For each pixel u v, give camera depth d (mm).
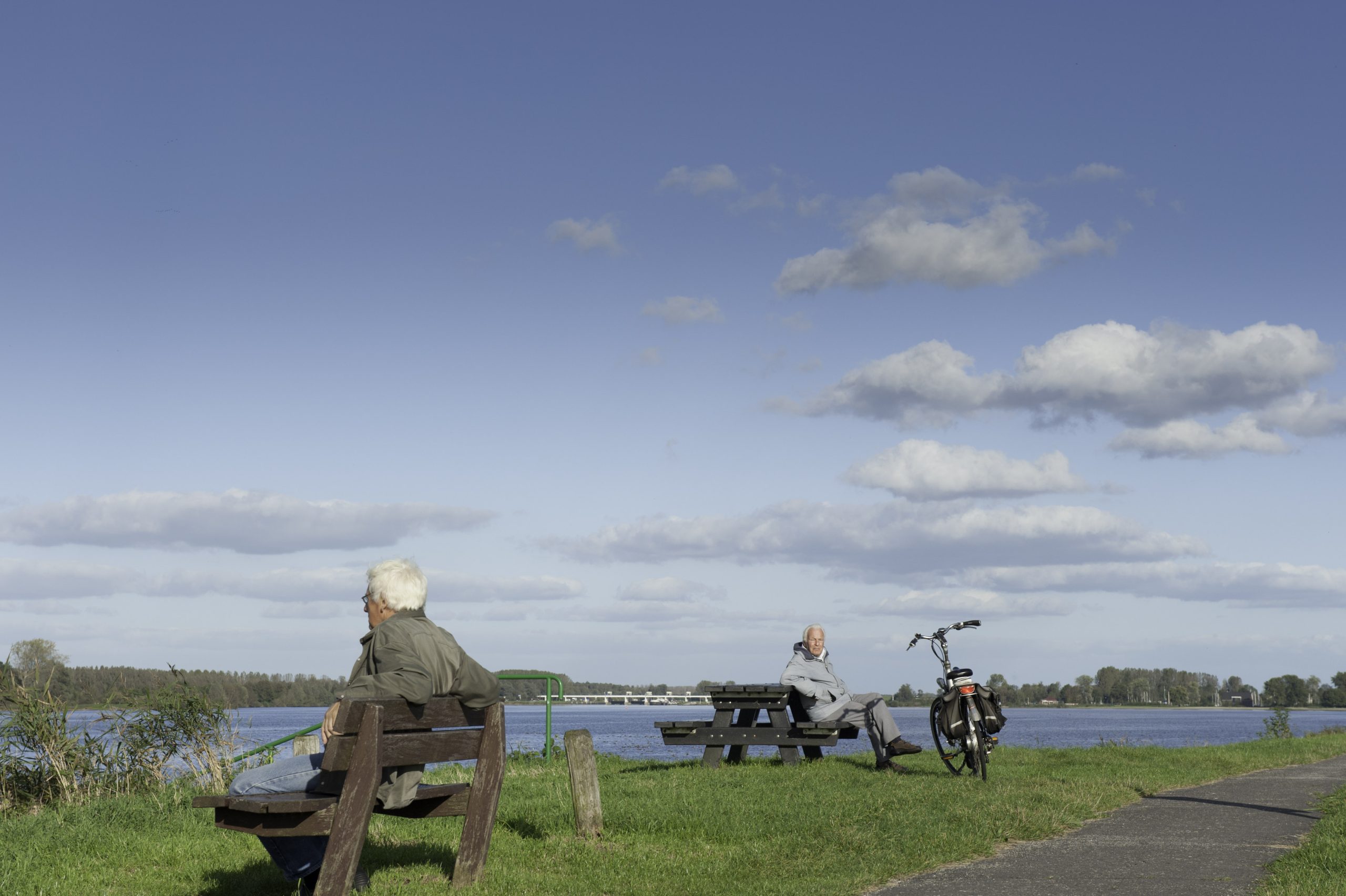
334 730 5059
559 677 14492
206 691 10531
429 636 5508
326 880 5035
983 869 6750
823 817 8305
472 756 5965
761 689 12477
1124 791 10312
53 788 9859
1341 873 6223
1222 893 5945
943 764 12836
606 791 9930
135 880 6305
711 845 7426
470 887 5863
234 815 5250
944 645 11758
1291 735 22688
